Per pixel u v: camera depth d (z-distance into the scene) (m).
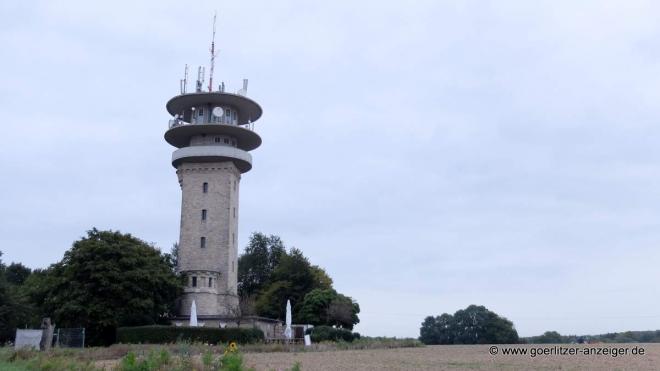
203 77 81.19
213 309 71.44
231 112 79.94
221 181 76.94
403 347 65.81
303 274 92.38
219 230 75.56
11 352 39.59
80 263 62.75
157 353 34.62
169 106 79.44
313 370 34.53
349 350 56.88
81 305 60.97
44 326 50.69
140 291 63.12
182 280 71.06
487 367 37.59
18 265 105.81
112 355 42.81
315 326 75.06
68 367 30.67
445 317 134.62
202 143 78.62
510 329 127.00
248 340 60.03
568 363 41.16
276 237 112.19
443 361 42.62
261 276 107.25
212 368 29.36
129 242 65.94
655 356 48.75
